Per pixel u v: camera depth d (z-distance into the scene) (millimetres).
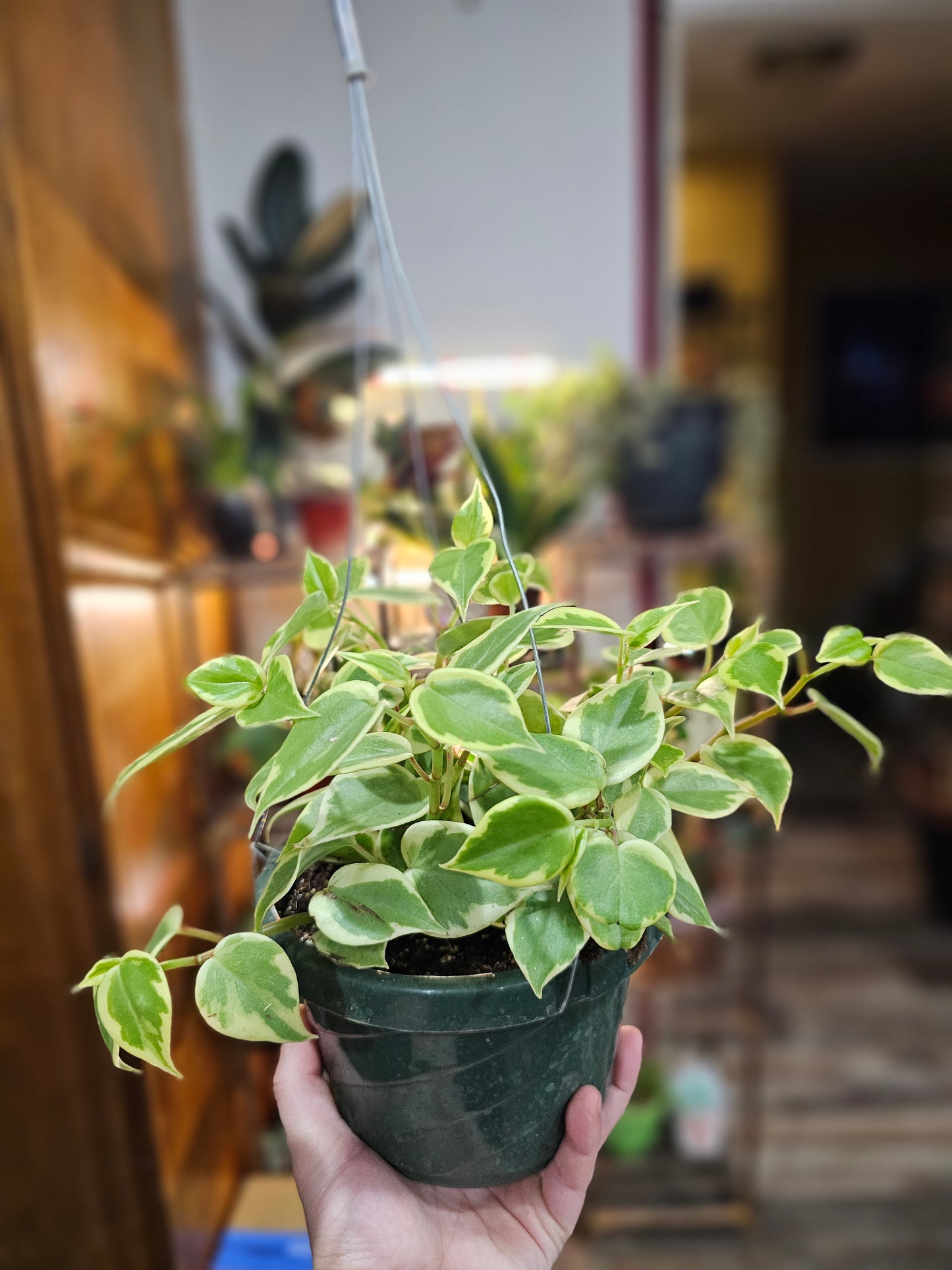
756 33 1639
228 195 1162
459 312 1190
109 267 913
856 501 3225
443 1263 433
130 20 992
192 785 1021
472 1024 363
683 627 422
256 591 1097
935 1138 1270
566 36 1115
